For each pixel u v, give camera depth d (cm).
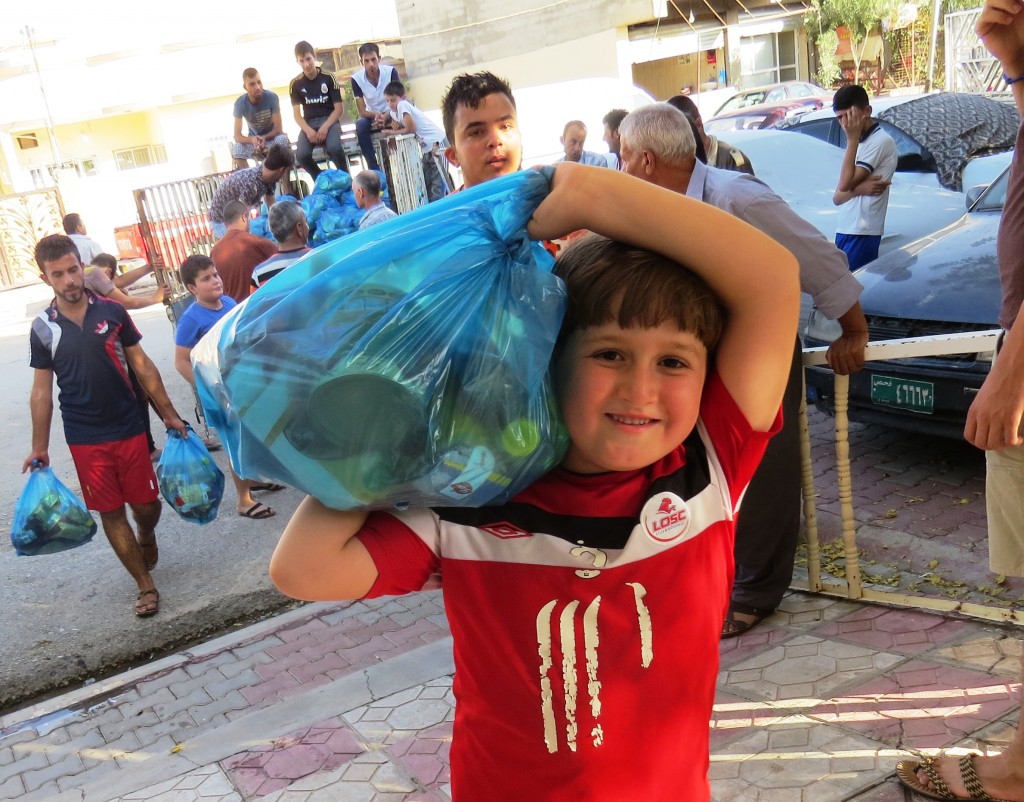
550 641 124
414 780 277
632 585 124
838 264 306
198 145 2527
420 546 124
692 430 132
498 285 106
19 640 440
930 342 290
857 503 443
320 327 101
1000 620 305
